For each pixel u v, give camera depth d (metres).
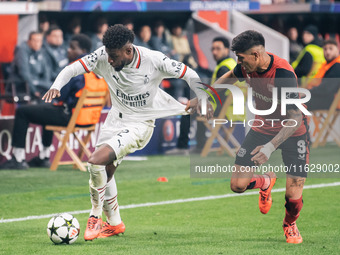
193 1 37.69
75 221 15.26
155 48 39.00
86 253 14.09
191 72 15.40
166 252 14.16
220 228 17.27
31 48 32.56
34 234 16.47
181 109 15.84
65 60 34.09
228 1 38.62
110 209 15.81
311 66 32.62
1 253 14.22
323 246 14.79
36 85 32.75
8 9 32.56
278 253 14.04
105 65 15.30
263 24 43.78
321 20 44.28
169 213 19.52
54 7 33.75
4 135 28.48
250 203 21.02
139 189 23.73
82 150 28.53
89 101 27.09
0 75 33.44
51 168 28.00
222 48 29.14
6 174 26.88
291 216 15.10
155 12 39.16
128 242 15.35
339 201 21.14
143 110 15.61
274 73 14.20
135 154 33.12
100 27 36.38
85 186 24.33
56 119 27.11
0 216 19.12
